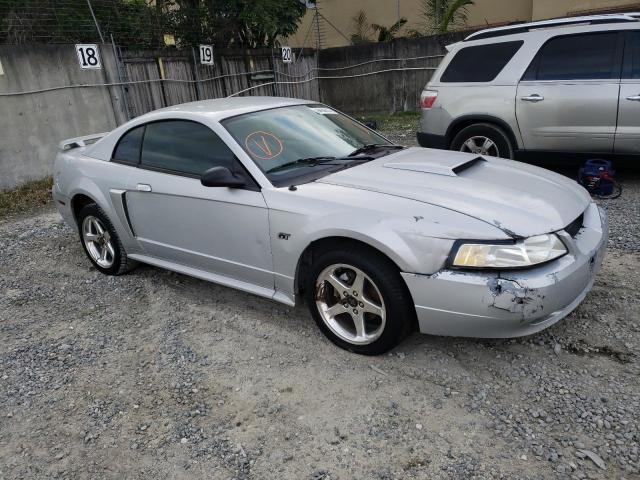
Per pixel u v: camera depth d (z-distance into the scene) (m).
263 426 2.72
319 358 3.25
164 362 3.36
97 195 4.43
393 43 14.05
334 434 2.62
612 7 12.73
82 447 2.69
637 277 3.93
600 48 5.80
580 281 2.87
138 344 3.61
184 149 3.88
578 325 3.35
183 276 4.65
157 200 3.97
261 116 3.91
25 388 3.20
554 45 6.07
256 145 3.62
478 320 2.73
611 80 5.68
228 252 3.65
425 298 2.81
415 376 3.00
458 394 2.83
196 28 11.42
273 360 3.28
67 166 4.81
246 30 12.96
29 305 4.35
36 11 8.63
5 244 5.93
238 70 12.28
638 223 4.99
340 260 3.06
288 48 13.30
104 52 9.23
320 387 2.98
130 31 9.95
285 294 3.48
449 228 2.78
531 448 2.43
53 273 5.01
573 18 6.07
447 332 2.88
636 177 6.52
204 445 2.63
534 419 2.61
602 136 5.82
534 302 2.66
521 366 3.01
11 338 3.82
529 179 3.44
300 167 3.58
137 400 3.01
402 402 2.80
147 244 4.25
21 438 2.79
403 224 2.85
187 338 3.62
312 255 3.34
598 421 2.55
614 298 3.63
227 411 2.86
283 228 3.25
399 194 3.08
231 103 4.14
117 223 4.39
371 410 2.76
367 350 3.16
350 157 3.81
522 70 6.23
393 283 2.90
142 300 4.26
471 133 6.67
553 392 2.78
